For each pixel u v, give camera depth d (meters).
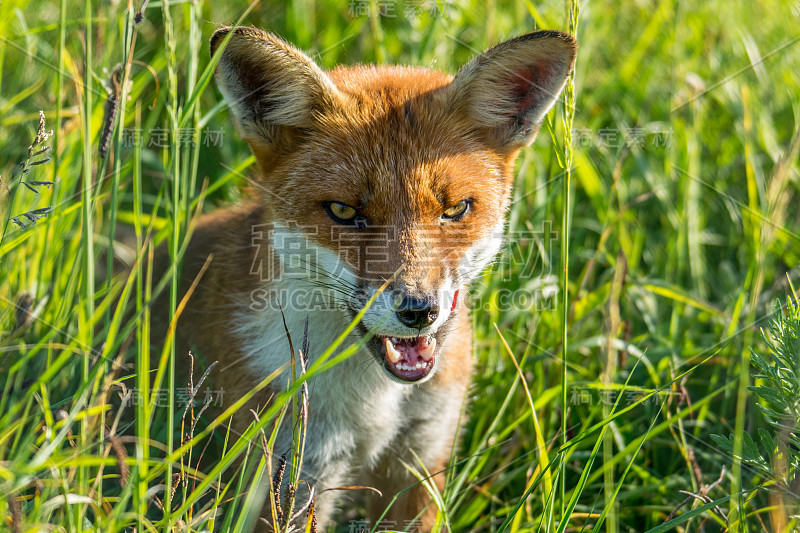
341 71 8.90
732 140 12.85
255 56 7.48
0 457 6.43
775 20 14.34
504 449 9.05
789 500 6.27
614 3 14.61
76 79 7.63
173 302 6.42
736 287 11.16
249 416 7.81
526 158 10.30
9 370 7.18
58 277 8.23
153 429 7.89
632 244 11.63
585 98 13.04
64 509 6.10
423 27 12.20
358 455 8.52
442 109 7.78
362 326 7.34
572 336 10.23
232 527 7.39
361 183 7.30
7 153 10.59
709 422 9.44
